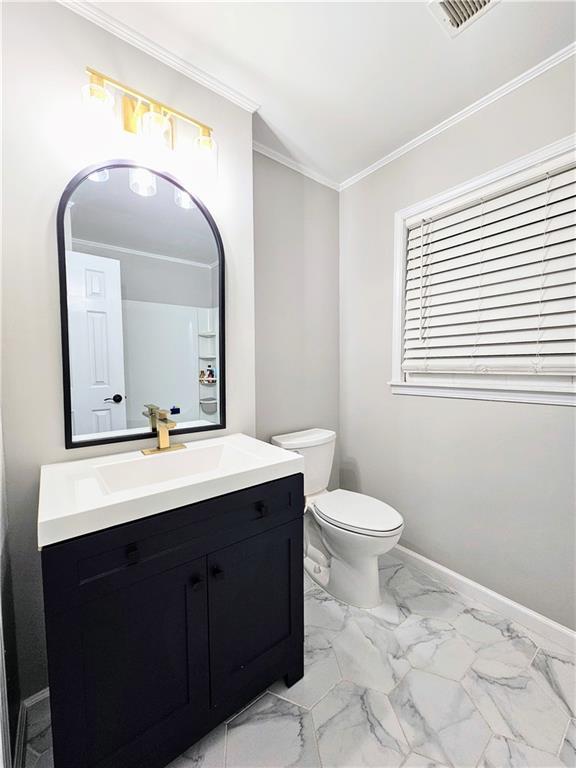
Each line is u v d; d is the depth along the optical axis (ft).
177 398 4.57
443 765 3.07
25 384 3.41
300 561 3.84
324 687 3.82
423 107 5.02
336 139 5.76
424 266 5.83
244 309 5.10
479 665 4.10
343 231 7.25
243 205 5.00
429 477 5.91
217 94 4.64
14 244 3.30
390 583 5.68
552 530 4.48
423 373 5.93
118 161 3.87
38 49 3.36
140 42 3.92
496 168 4.76
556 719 3.46
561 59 4.11
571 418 4.29
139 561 2.68
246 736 3.32
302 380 6.83
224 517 3.16
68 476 3.25
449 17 3.66
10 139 3.24
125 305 4.11
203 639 3.08
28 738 3.34
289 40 3.93
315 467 6.08
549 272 4.35
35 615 3.52
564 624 4.40
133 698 2.72
